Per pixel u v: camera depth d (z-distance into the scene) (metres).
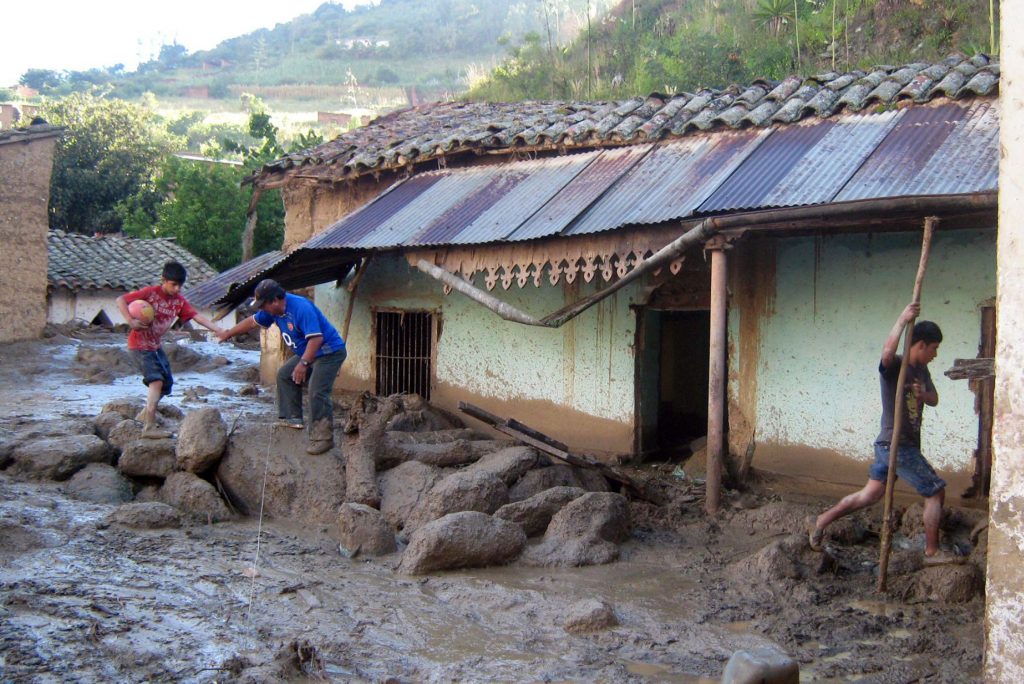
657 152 9.97
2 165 18.77
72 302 26.06
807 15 20.03
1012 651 4.24
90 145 42.66
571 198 9.55
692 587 6.92
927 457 8.56
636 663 5.51
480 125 12.36
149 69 128.88
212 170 33.19
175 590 6.33
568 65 24.80
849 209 7.19
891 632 6.04
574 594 6.70
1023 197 4.24
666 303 10.34
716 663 5.50
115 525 7.63
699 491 9.36
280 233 31.72
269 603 6.25
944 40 17.28
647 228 8.48
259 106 81.56
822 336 9.23
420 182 11.91
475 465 8.85
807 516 8.18
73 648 5.23
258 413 11.85
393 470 8.70
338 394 13.18
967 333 8.32
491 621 6.15
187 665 5.13
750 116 9.59
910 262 8.66
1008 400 4.28
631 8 26.14
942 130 8.13
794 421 9.40
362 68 102.94
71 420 10.25
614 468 9.33
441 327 12.37
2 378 15.41
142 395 13.98
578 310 9.00
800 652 5.69
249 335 24.91
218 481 8.67
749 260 9.71
